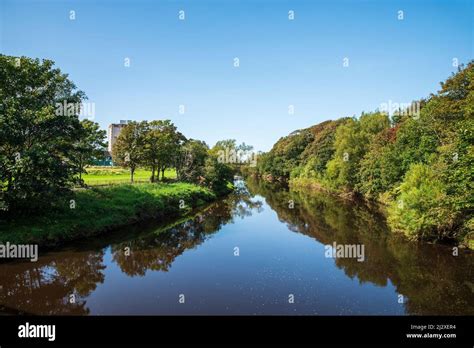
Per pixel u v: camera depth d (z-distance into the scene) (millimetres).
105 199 24984
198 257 17281
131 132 38875
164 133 43406
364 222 26734
